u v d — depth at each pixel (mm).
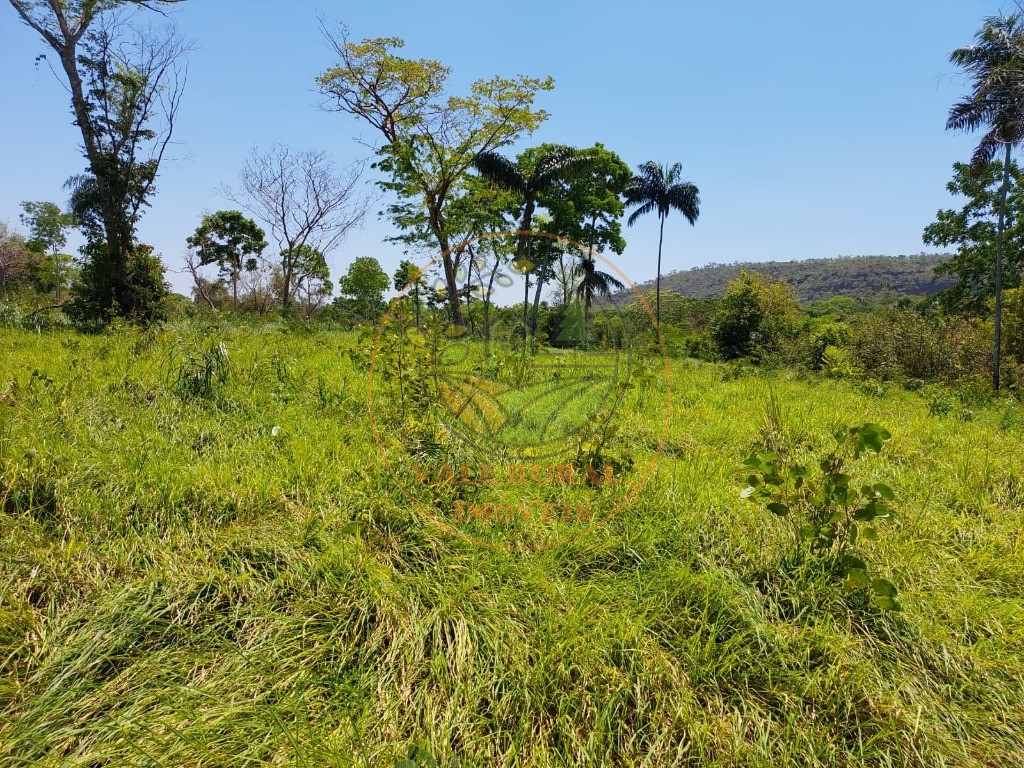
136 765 1646
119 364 5680
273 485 3096
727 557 2803
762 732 1900
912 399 9547
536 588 2480
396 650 2141
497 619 2281
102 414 4008
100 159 15539
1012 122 14469
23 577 2328
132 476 2992
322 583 2447
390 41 20969
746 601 2436
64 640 2080
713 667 2127
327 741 1764
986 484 4035
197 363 5016
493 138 22875
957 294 23594
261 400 4715
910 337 16953
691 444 4562
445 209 22656
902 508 3492
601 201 29172
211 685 1949
